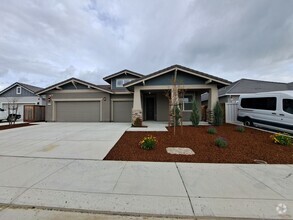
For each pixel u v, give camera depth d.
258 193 3.12
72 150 6.10
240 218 2.46
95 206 2.75
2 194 3.13
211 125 11.73
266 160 5.01
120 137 8.11
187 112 15.39
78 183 3.56
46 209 2.72
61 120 16.72
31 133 9.47
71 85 16.56
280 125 9.03
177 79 12.12
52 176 3.92
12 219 2.47
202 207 2.70
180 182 3.58
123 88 18.42
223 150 5.95
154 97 16.92
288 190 3.24
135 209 2.67
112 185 3.46
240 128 9.24
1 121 17.47
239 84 20.19
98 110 16.53
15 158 5.26
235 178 3.78
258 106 10.42
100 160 5.07
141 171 4.21
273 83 20.83
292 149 6.03
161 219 2.48
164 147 6.37
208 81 11.70
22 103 23.55
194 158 5.20
